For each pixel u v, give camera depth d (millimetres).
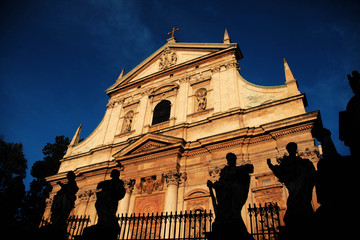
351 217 6145
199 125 19625
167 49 26219
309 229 6758
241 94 19734
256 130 16641
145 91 24844
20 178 12648
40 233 11039
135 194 18625
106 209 10766
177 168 17984
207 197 16234
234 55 21938
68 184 12625
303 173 7992
